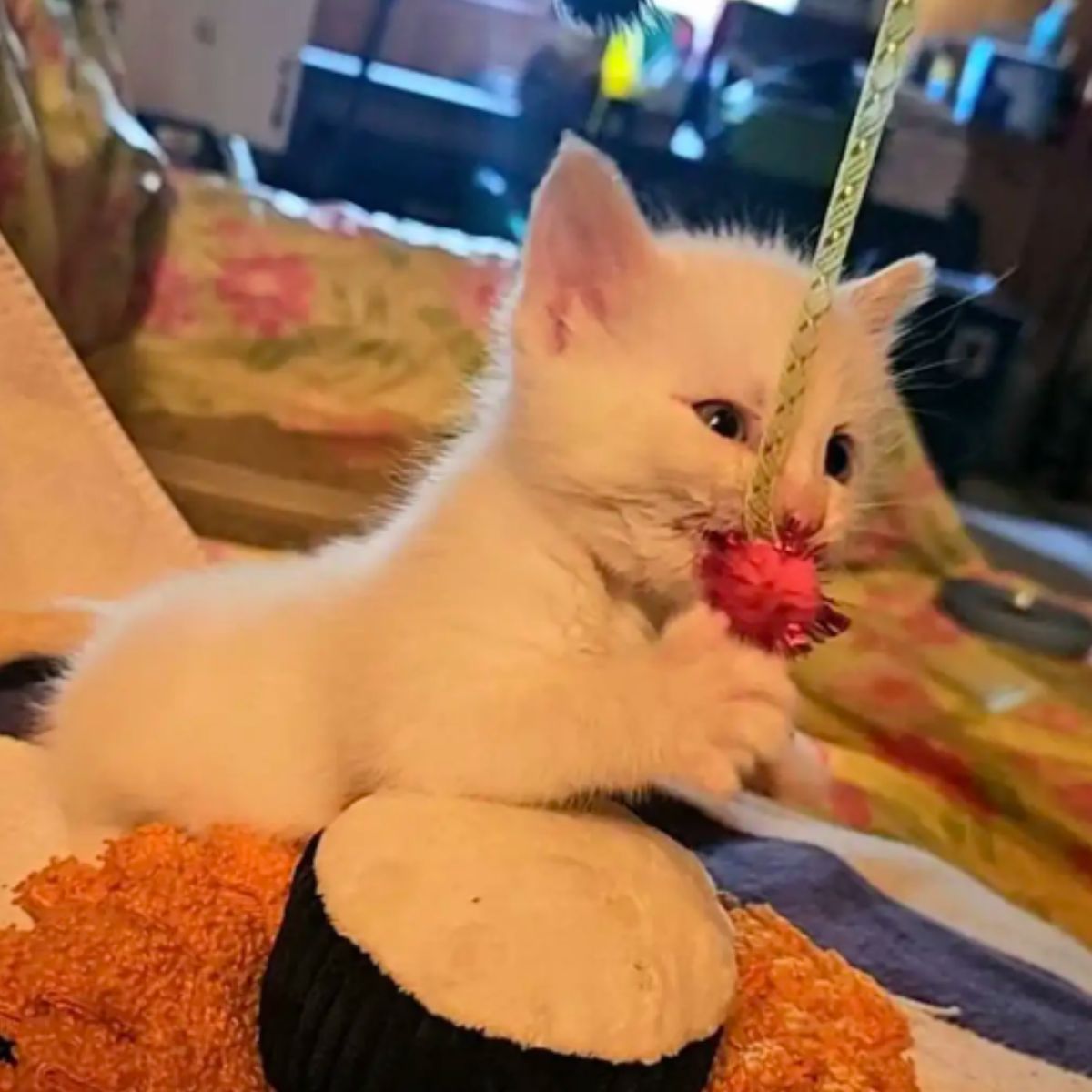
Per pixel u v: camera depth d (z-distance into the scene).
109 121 0.38
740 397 0.20
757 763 0.21
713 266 0.21
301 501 0.40
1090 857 0.36
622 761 0.19
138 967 0.19
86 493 0.36
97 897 0.20
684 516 0.20
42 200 0.36
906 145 0.47
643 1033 0.17
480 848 0.18
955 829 0.36
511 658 0.20
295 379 0.40
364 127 0.50
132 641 0.25
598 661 0.20
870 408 0.22
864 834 0.34
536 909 0.18
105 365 0.39
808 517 0.19
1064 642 0.41
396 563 0.22
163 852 0.20
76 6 0.40
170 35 0.47
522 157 0.49
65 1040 0.18
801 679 0.38
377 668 0.20
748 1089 0.19
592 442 0.20
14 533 0.35
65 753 0.25
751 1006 0.20
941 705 0.38
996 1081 0.25
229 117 0.49
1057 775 0.37
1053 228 0.50
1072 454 0.53
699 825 0.31
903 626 0.40
